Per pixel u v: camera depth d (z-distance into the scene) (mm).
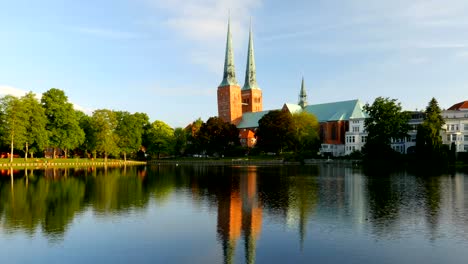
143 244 23406
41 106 107312
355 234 25469
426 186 51750
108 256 21188
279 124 143625
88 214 32188
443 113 132500
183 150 187750
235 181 62031
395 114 113250
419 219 29938
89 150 133625
